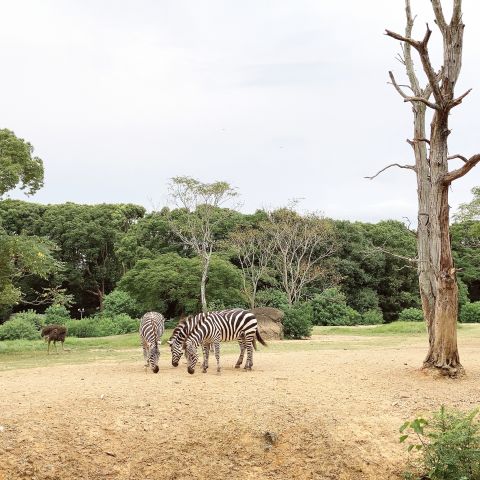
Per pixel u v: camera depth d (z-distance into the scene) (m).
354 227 52.56
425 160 14.85
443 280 13.66
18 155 24.73
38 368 15.73
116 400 10.80
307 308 40.59
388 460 9.61
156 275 30.08
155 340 14.08
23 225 57.56
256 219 49.69
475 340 24.47
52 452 9.09
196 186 36.34
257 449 9.68
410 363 15.59
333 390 12.04
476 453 8.70
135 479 8.94
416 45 13.13
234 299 31.92
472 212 33.62
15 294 25.22
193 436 9.77
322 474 9.36
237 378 12.94
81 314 52.75
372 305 50.59
